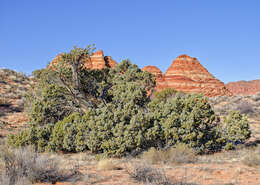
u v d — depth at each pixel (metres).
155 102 14.05
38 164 5.94
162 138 11.74
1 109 26.12
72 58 18.22
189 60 88.19
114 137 10.97
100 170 7.50
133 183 5.74
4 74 40.97
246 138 13.67
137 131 11.05
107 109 12.14
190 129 12.05
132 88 16.06
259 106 30.00
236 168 7.85
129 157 10.29
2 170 5.49
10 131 19.09
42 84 20.38
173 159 9.13
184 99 13.73
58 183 5.70
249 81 123.56
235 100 35.12
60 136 12.68
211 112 13.09
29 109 22.16
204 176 6.62
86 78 19.39
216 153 12.12
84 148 11.98
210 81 83.25
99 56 74.00
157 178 5.80
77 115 13.64
